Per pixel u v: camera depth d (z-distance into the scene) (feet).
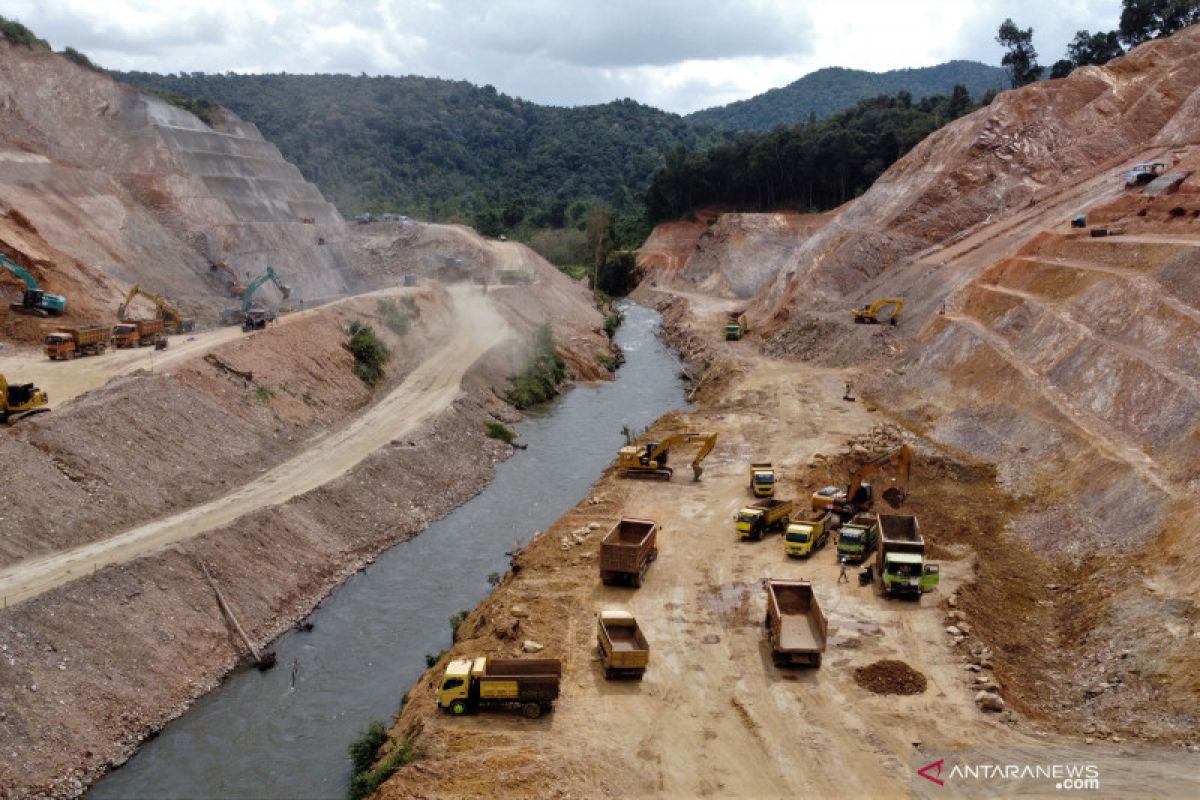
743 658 113.80
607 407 267.59
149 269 291.38
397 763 93.30
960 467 180.96
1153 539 129.39
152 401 172.04
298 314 256.73
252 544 142.20
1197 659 100.32
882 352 270.67
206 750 104.83
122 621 116.57
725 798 87.61
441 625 134.72
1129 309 192.44
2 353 207.31
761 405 245.24
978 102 552.41
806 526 145.59
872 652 114.01
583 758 93.66
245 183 396.98
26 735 97.35
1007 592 131.64
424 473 188.85
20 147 299.99
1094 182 310.04
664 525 160.56
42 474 139.44
